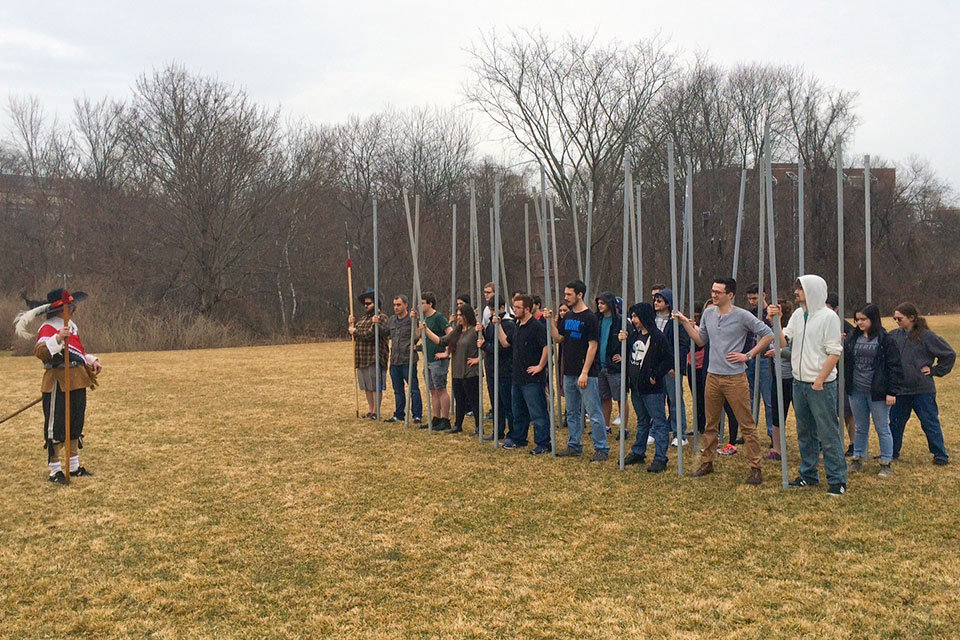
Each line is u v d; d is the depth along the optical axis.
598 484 6.64
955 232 51.56
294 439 8.94
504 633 3.84
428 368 9.17
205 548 5.16
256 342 32.50
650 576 4.52
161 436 9.20
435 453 8.05
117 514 5.96
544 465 7.41
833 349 5.99
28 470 7.50
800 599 4.14
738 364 6.45
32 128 39.84
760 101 36.12
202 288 32.88
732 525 5.42
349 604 4.23
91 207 32.94
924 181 53.28
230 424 10.03
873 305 6.88
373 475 7.11
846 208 36.88
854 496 6.08
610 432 9.20
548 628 3.88
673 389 8.61
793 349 6.33
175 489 6.71
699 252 32.31
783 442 6.34
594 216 31.30
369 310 10.52
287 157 35.84
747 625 3.86
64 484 6.93
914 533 5.16
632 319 7.30
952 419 9.88
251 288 35.66
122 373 17.05
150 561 4.93
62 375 7.05
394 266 38.66
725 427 9.53
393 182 41.16
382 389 10.20
